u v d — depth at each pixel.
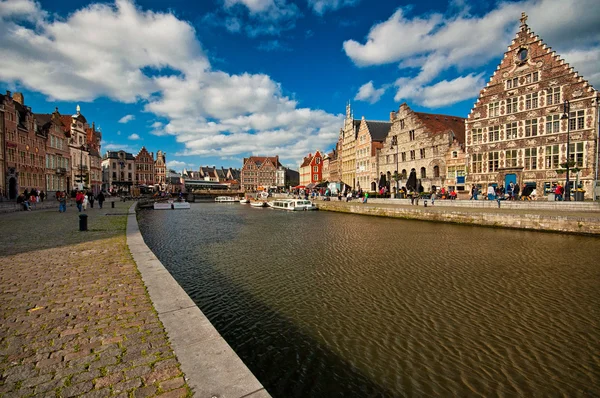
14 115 43.41
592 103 30.38
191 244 19.77
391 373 6.11
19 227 17.72
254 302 9.77
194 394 3.26
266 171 140.50
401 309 8.95
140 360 3.95
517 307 8.95
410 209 31.75
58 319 5.19
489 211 26.66
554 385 5.67
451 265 13.48
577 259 14.21
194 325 4.92
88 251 10.80
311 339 7.46
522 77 35.94
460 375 5.99
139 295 6.33
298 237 22.19
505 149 37.66
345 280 11.62
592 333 7.43
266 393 3.27
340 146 88.06
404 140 56.00
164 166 127.69
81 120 68.31
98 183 80.31
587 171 30.73
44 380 3.56
